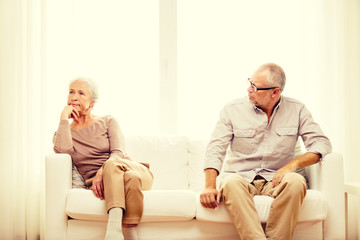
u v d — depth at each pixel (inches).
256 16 127.9
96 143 98.6
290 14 127.0
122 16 127.6
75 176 95.6
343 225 88.4
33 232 118.4
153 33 129.0
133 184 83.3
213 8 129.0
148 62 127.9
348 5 126.3
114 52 126.3
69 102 100.0
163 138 113.0
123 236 81.8
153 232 86.4
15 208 117.6
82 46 124.5
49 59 120.9
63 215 86.4
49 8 121.4
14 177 117.6
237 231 87.0
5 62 118.3
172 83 129.1
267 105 95.9
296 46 126.2
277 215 81.4
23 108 119.0
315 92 125.3
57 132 95.7
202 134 126.2
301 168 98.4
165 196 85.9
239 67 127.1
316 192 88.4
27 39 119.5
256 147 96.7
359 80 125.3
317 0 126.5
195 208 86.5
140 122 126.3
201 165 111.5
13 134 117.7
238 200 81.0
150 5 129.2
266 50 126.9
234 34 128.0
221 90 127.0
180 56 129.0
